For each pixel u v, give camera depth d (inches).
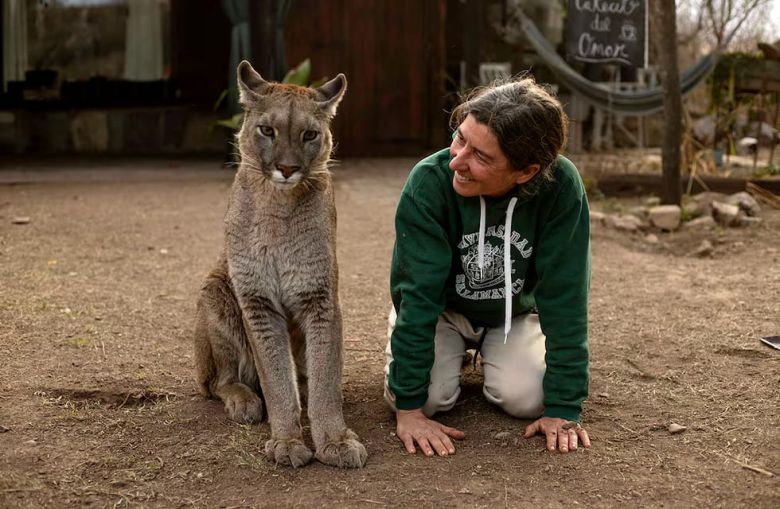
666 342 188.9
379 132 510.0
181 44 641.6
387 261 265.9
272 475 128.3
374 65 502.6
